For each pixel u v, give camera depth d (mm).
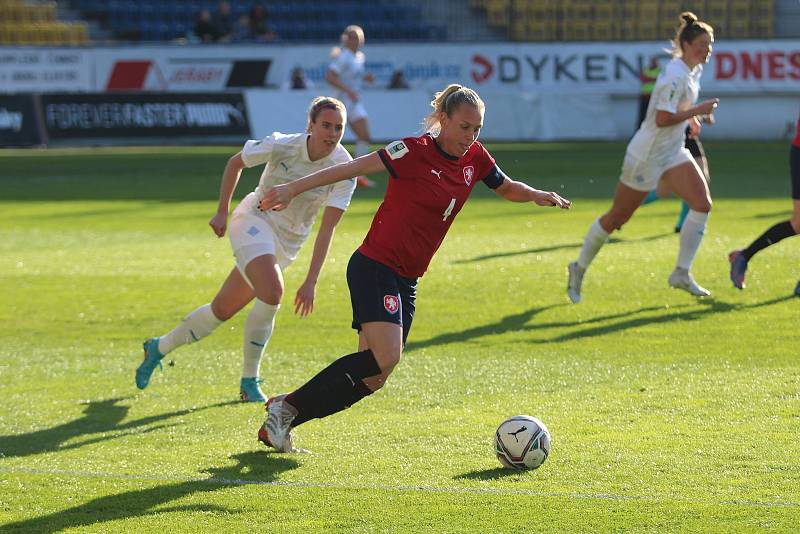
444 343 26438
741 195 56250
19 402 21969
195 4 118750
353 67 63344
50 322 30156
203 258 40219
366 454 17906
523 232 45281
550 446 17203
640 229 45188
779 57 98625
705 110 28797
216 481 16625
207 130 96750
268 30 107250
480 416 20125
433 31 116438
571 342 26156
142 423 20250
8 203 58750
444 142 16797
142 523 14883
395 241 17016
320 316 30203
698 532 14062
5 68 98875
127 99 96562
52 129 96375
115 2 117688
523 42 100312
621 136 101375
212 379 23781
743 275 30484
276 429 17641
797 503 15031
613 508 15016
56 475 17078
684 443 18000
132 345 27422
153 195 61906
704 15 112188
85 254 41656
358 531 14398
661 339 26156
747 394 21062
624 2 112938
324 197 21734
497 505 15242
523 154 83938
